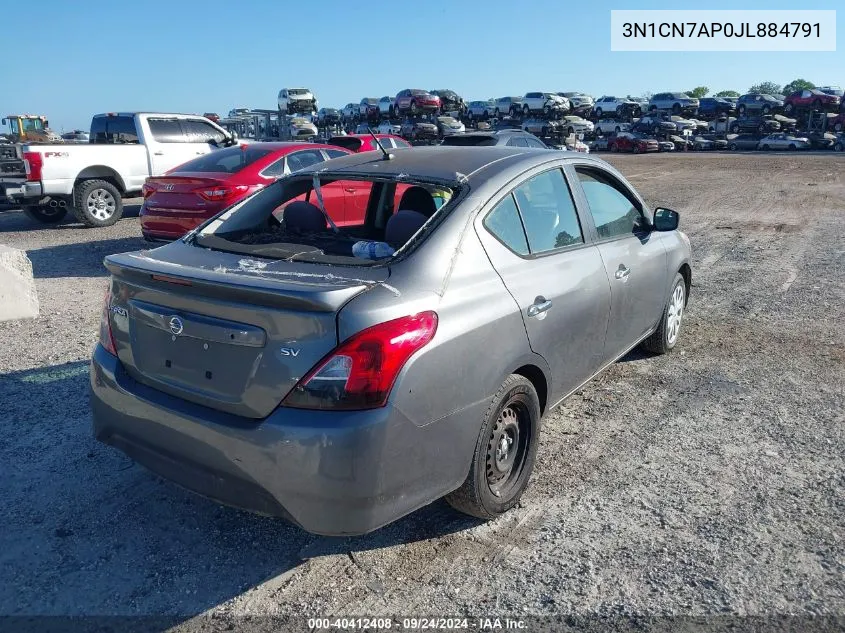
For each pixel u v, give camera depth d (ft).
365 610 8.91
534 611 8.85
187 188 27.50
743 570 9.61
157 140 44.09
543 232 11.93
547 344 11.27
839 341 19.58
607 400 15.47
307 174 12.89
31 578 9.46
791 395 15.79
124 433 9.90
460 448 9.47
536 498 11.47
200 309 8.93
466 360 9.34
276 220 13.23
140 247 34.94
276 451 8.21
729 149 161.48
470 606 8.96
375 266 9.52
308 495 8.25
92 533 10.49
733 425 14.23
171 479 9.50
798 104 168.35
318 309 8.14
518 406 10.92
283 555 10.02
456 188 10.97
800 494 11.57
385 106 156.56
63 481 11.92
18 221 45.55
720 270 29.17
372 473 8.31
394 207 13.70
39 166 38.83
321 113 156.46
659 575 9.51
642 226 15.75
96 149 41.14
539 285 11.10
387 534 10.52
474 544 10.26
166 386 9.38
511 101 171.73
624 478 12.11
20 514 10.93
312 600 9.11
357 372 8.18
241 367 8.61
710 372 17.17
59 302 23.76
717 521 10.78
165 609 8.92
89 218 41.29
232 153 30.25
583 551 10.05
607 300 13.25
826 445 13.34
